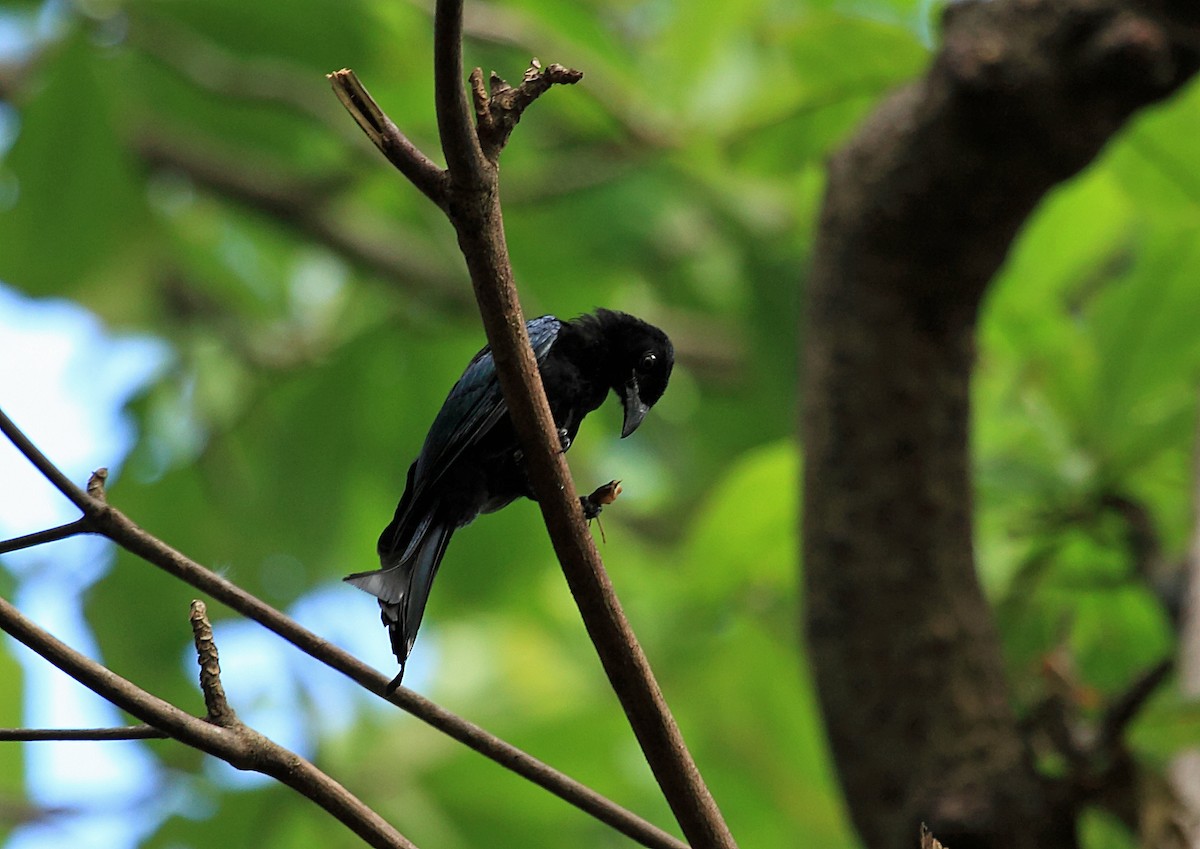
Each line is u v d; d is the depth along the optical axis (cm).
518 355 436
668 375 831
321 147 1436
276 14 1124
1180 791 709
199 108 1355
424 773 1150
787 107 1046
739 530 968
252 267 1534
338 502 1291
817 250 815
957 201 758
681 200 1369
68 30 1123
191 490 1311
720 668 1221
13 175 1079
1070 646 866
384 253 1402
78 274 1111
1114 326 873
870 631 773
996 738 755
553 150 1266
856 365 783
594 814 514
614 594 450
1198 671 713
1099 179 980
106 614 1276
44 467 467
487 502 697
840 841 1252
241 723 449
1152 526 859
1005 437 898
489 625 1471
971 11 762
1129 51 711
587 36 1152
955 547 781
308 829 1159
